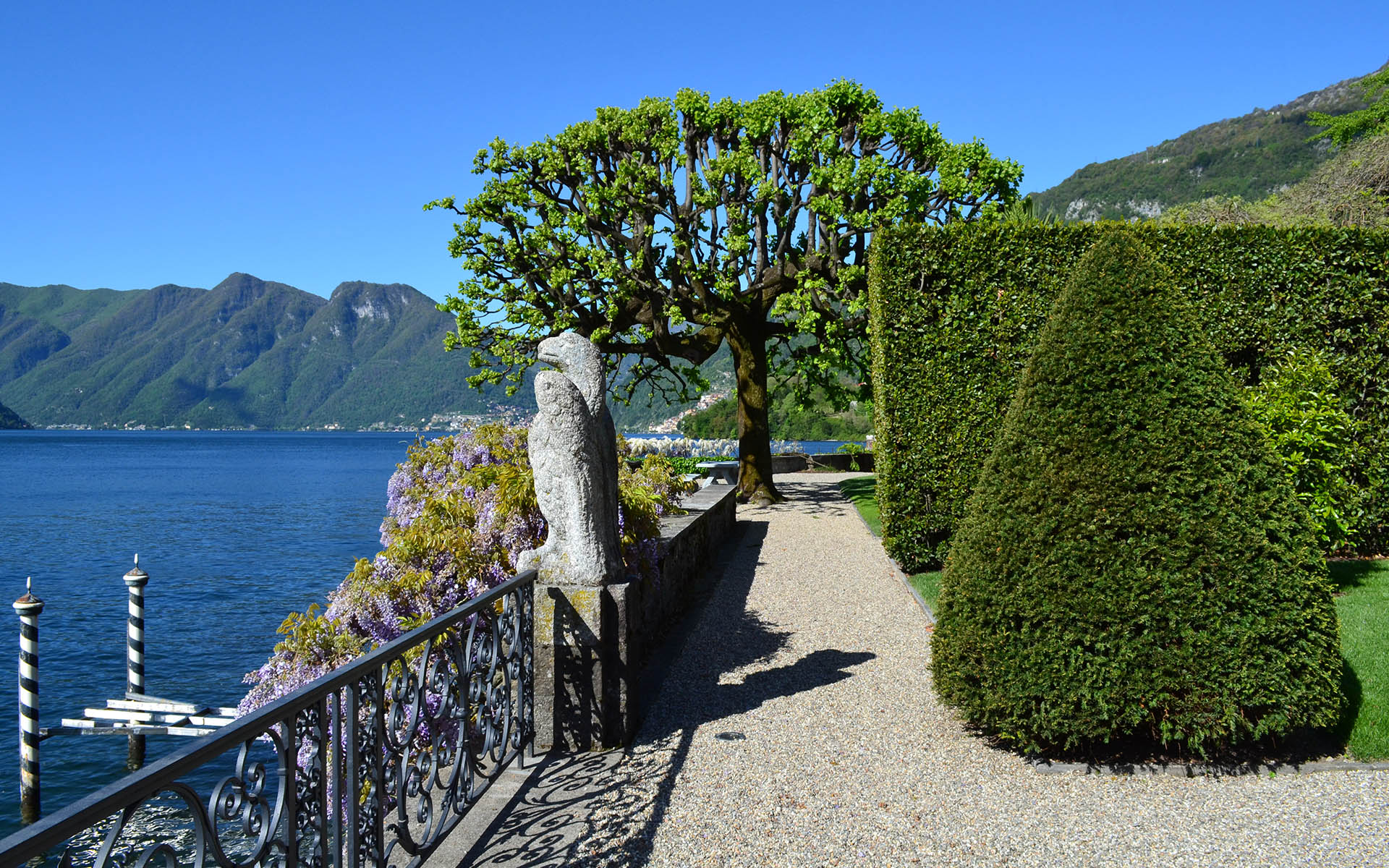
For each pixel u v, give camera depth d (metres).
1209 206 18.91
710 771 4.35
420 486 9.34
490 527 6.10
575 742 4.61
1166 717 4.14
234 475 68.25
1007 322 9.50
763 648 6.90
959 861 3.45
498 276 17.28
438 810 3.76
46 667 12.88
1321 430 8.15
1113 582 4.18
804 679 6.02
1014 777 4.29
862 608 8.38
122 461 93.56
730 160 15.64
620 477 6.87
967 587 4.56
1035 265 9.48
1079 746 4.50
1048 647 4.25
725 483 15.45
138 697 10.80
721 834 3.66
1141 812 3.88
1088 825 3.76
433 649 3.50
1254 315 9.34
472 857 3.43
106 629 15.04
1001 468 4.60
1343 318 9.25
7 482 58.41
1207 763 4.33
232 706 10.98
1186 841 3.61
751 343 18.73
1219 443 4.26
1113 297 4.50
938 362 9.67
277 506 39.62
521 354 17.77
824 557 11.53
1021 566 4.35
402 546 5.93
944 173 15.70
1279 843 3.57
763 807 3.94
